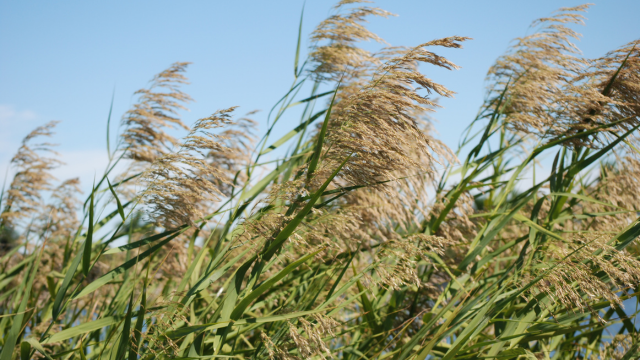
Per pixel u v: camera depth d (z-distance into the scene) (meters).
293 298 3.14
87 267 2.35
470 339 2.54
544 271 2.39
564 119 3.50
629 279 2.32
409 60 2.40
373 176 2.46
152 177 2.63
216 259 2.51
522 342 2.52
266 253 2.27
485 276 3.65
